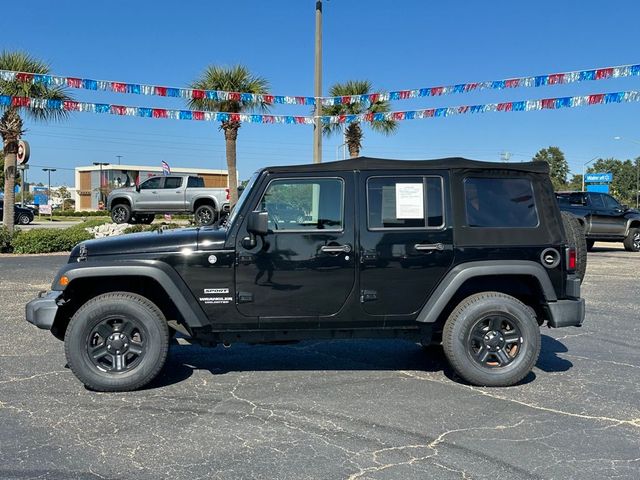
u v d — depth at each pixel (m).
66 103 11.84
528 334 5.04
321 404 4.61
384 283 4.98
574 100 10.58
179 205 21.41
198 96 11.91
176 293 4.84
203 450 3.73
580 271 5.39
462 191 5.09
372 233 4.97
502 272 5.00
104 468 3.46
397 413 4.41
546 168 5.21
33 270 12.53
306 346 6.53
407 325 5.09
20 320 7.57
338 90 22.91
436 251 5.00
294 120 13.63
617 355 6.14
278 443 3.84
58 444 3.81
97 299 4.86
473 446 3.80
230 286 4.91
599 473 3.42
